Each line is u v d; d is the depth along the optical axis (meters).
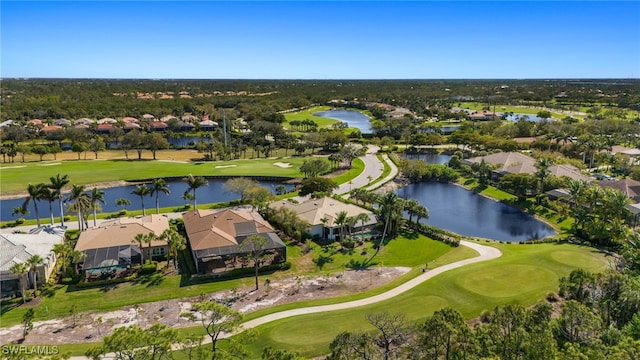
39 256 61.34
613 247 76.44
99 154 170.12
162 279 64.69
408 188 126.50
